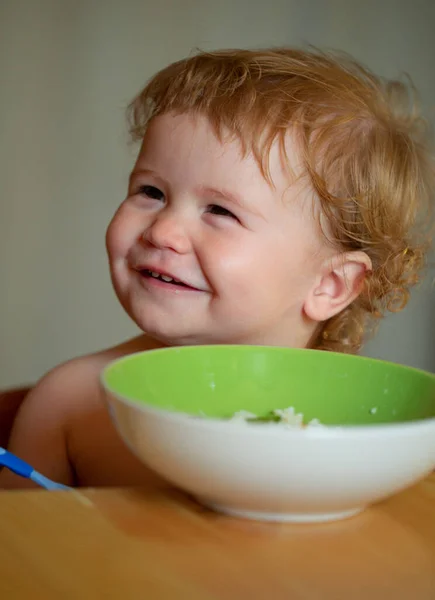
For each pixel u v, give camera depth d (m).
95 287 2.06
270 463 0.41
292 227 0.94
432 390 0.58
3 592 0.36
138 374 0.60
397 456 0.43
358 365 0.65
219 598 0.37
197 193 0.91
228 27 1.95
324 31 1.96
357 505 0.45
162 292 0.92
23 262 2.01
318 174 0.95
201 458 0.42
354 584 0.39
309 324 1.03
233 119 0.92
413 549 0.43
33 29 1.92
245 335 0.96
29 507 0.45
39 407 1.01
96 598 0.36
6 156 1.96
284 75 1.02
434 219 1.25
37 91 1.94
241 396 0.66
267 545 0.43
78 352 2.09
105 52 1.94
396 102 1.23
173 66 1.09
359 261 1.03
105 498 0.48
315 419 0.63
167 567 0.39
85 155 1.98
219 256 0.89
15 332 2.04
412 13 1.96
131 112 1.36
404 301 1.21
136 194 0.96
